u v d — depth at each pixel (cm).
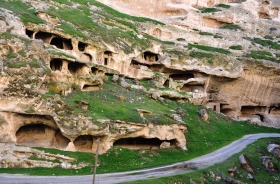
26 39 4625
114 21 6994
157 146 4772
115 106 4678
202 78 6925
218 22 9194
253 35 8794
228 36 8444
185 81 6869
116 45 6238
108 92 5197
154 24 7825
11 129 3912
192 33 8119
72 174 3559
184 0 9231
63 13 6328
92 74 5447
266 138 6109
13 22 4959
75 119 4003
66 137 3994
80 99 4556
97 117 4184
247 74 7194
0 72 3962
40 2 6316
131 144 4622
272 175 4691
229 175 4300
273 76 7269
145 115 4725
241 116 7538
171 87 6594
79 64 5400
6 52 4281
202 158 4706
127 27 7062
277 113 7650
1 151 3678
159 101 5803
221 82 7056
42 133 4212
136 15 8438
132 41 6619
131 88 5806
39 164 3650
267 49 8094
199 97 6638
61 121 3947
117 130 4250
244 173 4481
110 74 6044
